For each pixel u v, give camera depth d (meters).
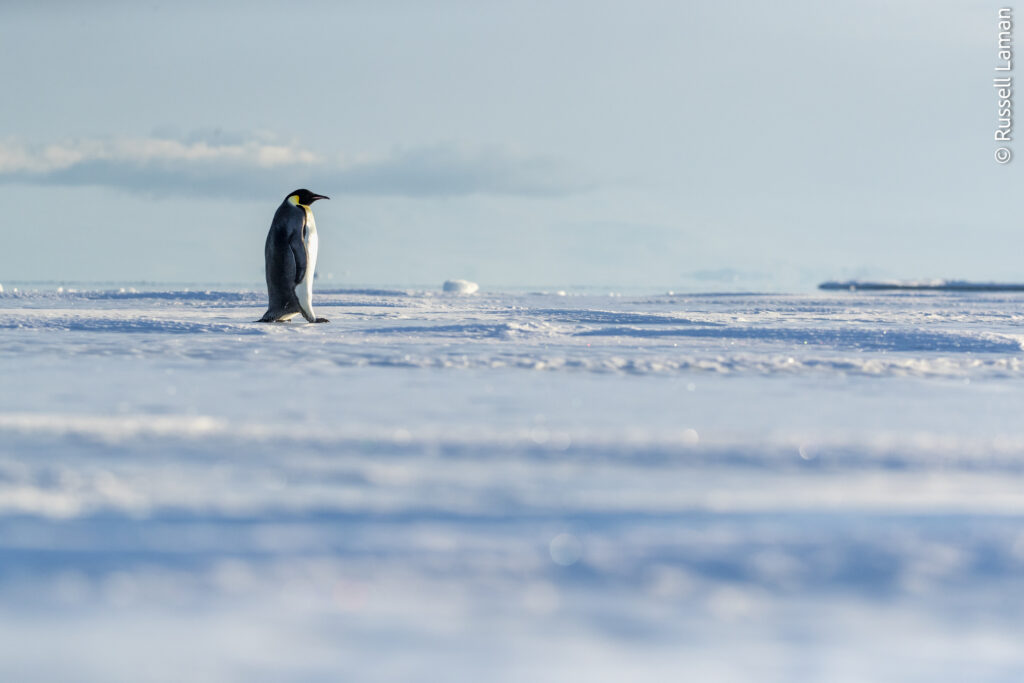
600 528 16.89
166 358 55.56
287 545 15.31
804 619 12.43
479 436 27.55
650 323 95.81
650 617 12.37
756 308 154.75
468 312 120.69
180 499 18.97
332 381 44.59
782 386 44.88
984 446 26.69
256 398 37.81
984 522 17.39
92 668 10.17
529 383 44.66
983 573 14.43
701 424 32.22
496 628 11.81
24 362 52.25
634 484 21.75
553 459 24.70
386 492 20.22
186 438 26.50
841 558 15.01
